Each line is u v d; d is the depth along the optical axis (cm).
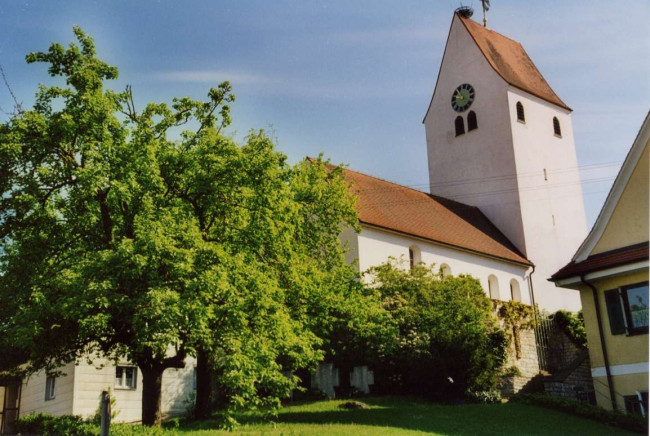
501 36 5312
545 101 4984
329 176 2608
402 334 2762
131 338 1722
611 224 2311
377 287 2994
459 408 2320
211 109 2084
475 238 4166
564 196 4828
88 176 1605
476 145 4841
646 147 2238
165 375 3072
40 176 1727
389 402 2530
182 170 1866
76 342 1788
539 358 3319
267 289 1730
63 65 1838
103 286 1473
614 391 2191
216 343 1661
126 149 1702
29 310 1623
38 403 3003
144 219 1633
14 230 1753
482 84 4866
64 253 1814
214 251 1647
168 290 1525
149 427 1614
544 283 4459
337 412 2234
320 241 2484
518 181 4547
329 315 2455
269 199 1892
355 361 2762
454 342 2667
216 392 2714
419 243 3666
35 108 1791
